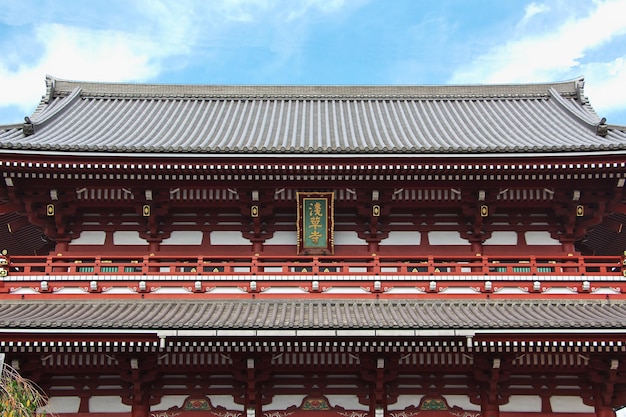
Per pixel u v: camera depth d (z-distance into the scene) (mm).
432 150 16906
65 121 23500
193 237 18922
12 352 14922
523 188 18422
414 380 16531
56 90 27297
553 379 16594
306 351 15547
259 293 17297
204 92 27891
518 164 17219
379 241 18938
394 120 25172
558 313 16328
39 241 22672
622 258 17750
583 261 17953
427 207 18875
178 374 16391
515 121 24594
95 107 25953
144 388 16078
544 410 16406
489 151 16938
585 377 16484
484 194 18297
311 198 18219
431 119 25234
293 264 17812
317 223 18375
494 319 15445
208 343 14805
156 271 18328
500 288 17531
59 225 18547
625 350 15156
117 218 18984
